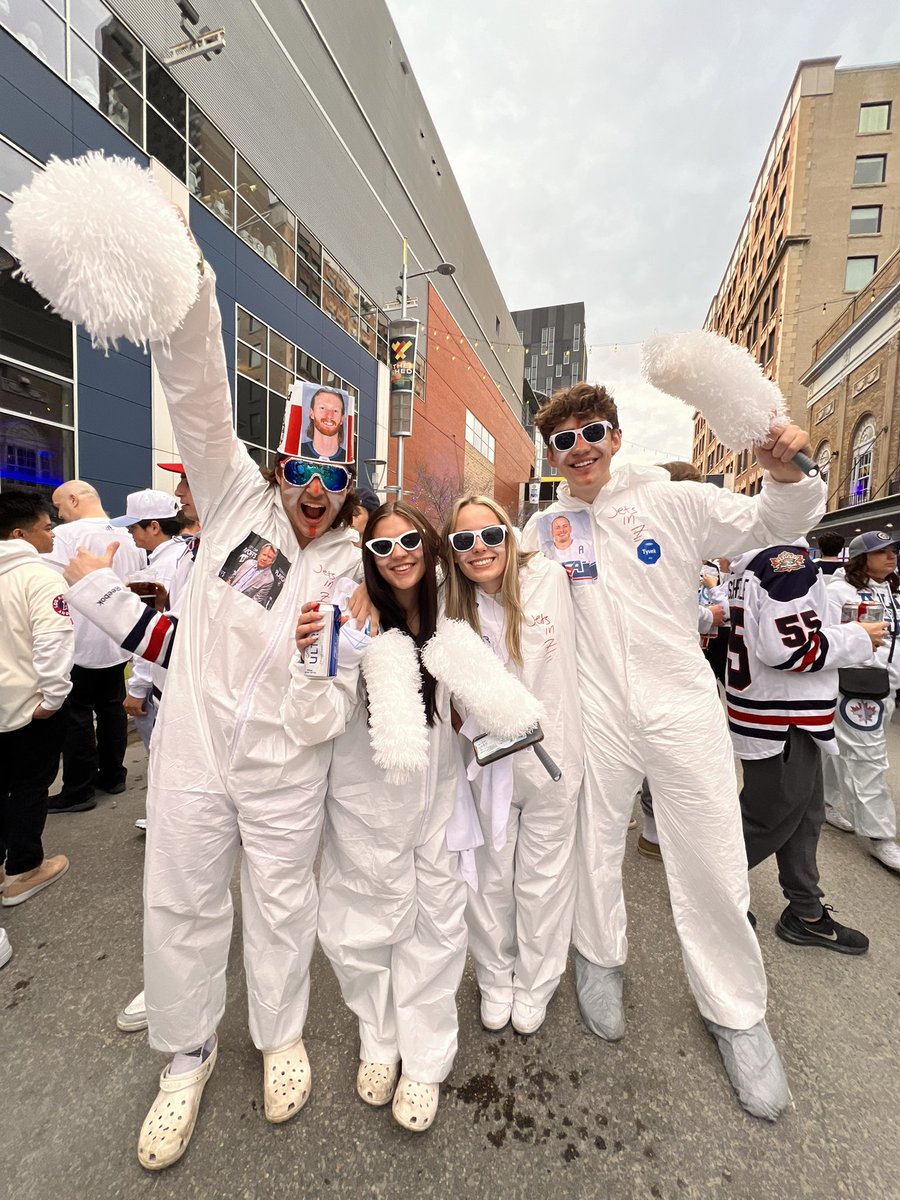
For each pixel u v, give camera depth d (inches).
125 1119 55.1
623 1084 59.3
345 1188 49.3
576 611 67.4
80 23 286.8
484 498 59.6
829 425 717.3
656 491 65.3
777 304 1018.1
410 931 58.1
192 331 46.6
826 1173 50.4
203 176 383.6
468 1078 60.0
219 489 54.2
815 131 933.8
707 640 123.3
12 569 83.0
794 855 80.2
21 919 85.6
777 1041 64.2
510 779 58.4
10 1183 49.1
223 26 396.8
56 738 89.8
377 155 667.4
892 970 76.1
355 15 601.3
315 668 47.8
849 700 107.7
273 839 53.6
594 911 67.2
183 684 52.6
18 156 262.4
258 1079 59.6
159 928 51.4
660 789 64.5
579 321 3344.0
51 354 285.6
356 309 627.8
